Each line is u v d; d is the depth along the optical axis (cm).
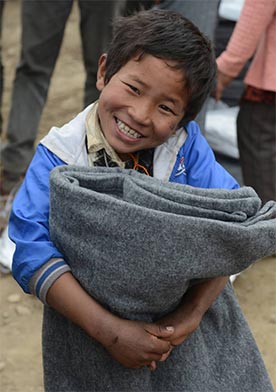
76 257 142
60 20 337
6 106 469
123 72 150
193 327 150
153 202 141
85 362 152
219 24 356
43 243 144
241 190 152
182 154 164
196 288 154
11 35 602
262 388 169
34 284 143
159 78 147
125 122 150
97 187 146
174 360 159
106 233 136
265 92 297
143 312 144
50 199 142
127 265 137
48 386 159
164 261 135
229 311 170
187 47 148
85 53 351
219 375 165
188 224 133
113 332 141
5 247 315
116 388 152
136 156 161
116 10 337
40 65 347
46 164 154
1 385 251
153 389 160
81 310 141
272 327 284
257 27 277
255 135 307
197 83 152
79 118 158
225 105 381
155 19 152
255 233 138
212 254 136
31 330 281
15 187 355
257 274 317
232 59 287
